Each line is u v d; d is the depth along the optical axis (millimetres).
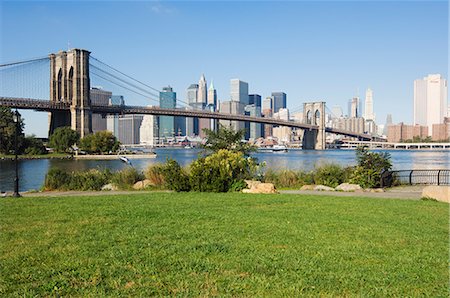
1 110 91312
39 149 98312
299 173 25609
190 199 15898
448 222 11055
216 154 21500
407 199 16125
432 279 6664
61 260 7535
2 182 39281
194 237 9148
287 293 6055
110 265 7254
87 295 5992
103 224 10609
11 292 6176
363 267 7164
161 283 6402
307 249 8219
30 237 9242
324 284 6391
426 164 62875
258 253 7902
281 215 11922
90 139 102750
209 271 6941
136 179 24172
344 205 14109
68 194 19922
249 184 19578
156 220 11148
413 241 8906
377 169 22922
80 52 117625
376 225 10484
